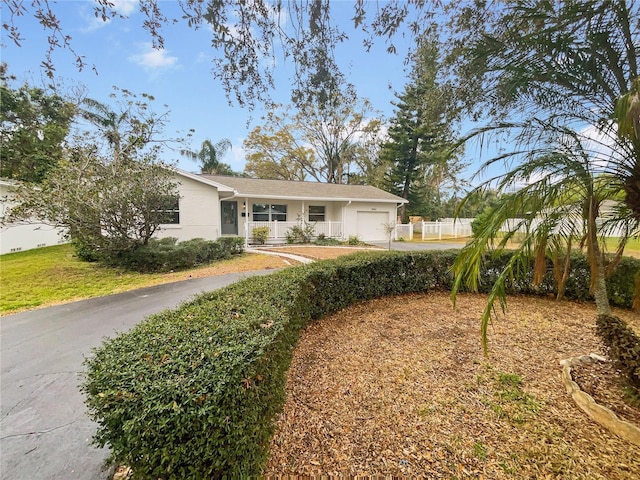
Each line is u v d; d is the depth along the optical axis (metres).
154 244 9.07
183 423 1.29
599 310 2.70
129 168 8.12
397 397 2.56
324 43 2.87
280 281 3.56
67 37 2.38
